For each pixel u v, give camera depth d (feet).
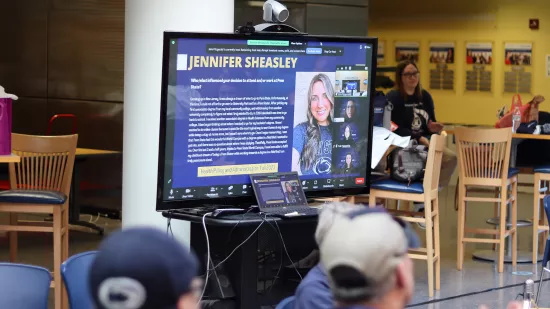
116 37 30.58
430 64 45.93
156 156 18.16
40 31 32.40
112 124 30.66
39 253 25.48
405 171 21.44
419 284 22.90
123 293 4.01
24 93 32.94
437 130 27.94
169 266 4.06
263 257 18.15
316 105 17.16
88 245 26.37
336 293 5.24
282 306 9.78
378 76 30.32
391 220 5.41
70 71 31.71
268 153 16.75
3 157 17.28
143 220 18.28
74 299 10.11
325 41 17.07
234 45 16.03
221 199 16.35
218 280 16.69
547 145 27.27
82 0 31.27
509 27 43.34
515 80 43.39
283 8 17.24
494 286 22.82
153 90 18.07
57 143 20.43
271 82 16.56
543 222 28.32
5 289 9.75
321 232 8.97
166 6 17.84
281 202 16.37
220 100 16.06
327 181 17.54
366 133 17.89
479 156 24.00
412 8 46.19
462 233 24.52
